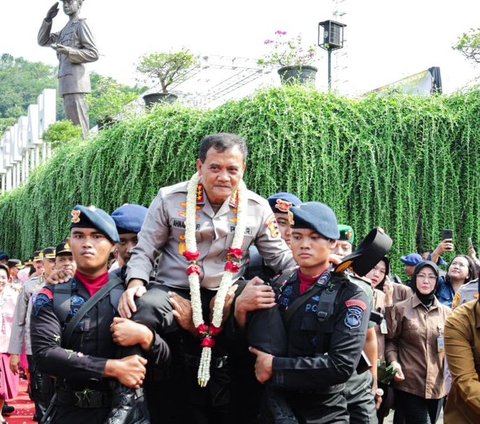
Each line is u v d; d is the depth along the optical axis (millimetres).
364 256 3582
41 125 20609
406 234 9688
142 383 3746
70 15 20109
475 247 9797
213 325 3889
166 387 4238
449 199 9844
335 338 3465
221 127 10164
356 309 3479
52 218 14133
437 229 9750
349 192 9609
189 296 4059
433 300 6129
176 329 3945
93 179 11977
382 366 5539
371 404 4281
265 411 3596
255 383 4289
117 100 21328
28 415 8875
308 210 3652
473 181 9789
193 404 4277
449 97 10055
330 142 9609
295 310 3631
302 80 12156
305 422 3570
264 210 4188
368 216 9625
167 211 4055
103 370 3543
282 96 9820
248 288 3773
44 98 20422
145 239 4039
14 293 8414
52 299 3777
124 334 3604
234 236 4012
